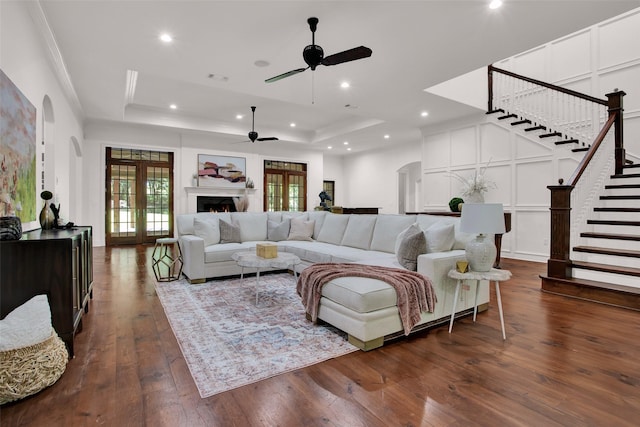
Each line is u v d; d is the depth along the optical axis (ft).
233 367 6.79
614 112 16.75
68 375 6.44
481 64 13.58
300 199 34.73
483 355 7.39
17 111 8.14
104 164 24.45
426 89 17.04
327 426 4.99
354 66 13.73
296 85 15.94
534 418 5.19
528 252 19.49
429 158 24.53
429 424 5.03
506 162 20.29
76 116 19.45
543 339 8.29
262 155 31.76
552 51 21.16
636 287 11.39
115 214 25.25
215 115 25.26
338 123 28.04
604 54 19.12
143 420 5.12
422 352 7.55
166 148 26.71
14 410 5.34
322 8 9.71
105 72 14.25
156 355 7.31
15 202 8.05
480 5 9.62
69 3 9.35
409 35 11.28
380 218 14.34
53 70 12.78
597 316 10.00
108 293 12.28
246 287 13.24
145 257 20.12
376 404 5.55
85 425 5.00
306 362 7.04
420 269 9.48
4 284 6.91
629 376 6.48
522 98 20.39
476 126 21.61
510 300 11.68
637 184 15.58
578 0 9.36
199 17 10.10
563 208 12.79
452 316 8.86
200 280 13.87
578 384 6.19
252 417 5.20
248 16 10.07
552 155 18.48
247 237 16.83
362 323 7.54
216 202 29.07
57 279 7.20
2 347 5.48
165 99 21.35
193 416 5.21
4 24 7.49
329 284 8.75
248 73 14.39
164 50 12.23
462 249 10.97
